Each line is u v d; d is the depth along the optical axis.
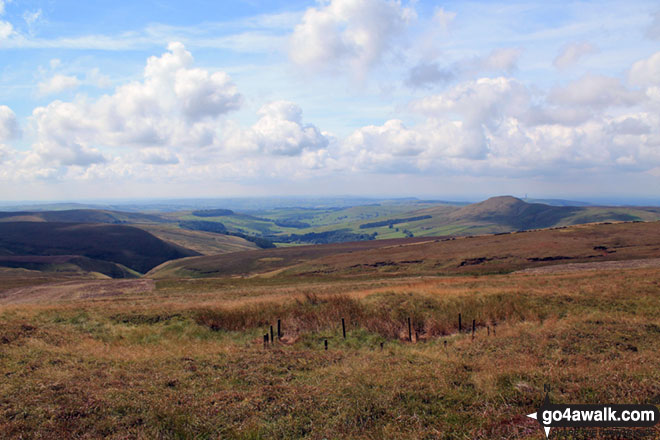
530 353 12.58
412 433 7.18
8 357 12.47
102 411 8.38
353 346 16.61
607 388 8.60
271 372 11.50
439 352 14.20
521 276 39.56
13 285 72.88
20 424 7.71
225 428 7.70
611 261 62.75
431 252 100.44
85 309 22.23
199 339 17.97
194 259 181.38
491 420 7.52
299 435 7.48
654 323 15.73
